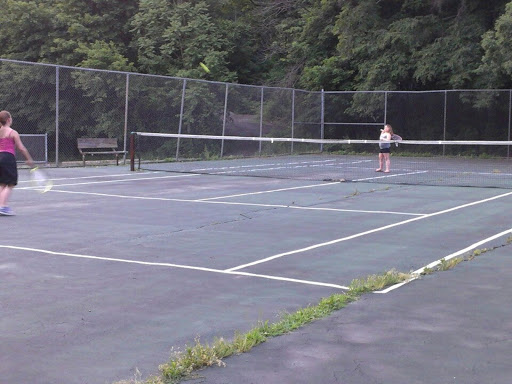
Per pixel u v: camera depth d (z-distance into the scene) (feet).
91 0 121.90
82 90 81.87
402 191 58.13
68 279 26.78
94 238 35.47
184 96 90.38
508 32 93.61
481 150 104.88
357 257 31.24
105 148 84.43
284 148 105.91
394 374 17.12
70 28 116.06
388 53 113.39
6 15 119.34
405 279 26.84
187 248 33.09
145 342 19.49
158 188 58.90
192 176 70.44
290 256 31.35
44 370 17.28
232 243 34.47
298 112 108.88
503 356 18.40
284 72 138.41
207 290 25.25
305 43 131.34
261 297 24.34
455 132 106.32
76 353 18.54
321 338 19.83
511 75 98.12
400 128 109.91
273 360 18.03
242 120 98.99
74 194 53.93
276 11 147.95
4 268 28.55
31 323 21.21
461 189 59.98
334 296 23.81
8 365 17.61
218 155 95.45
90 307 22.99
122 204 48.55
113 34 121.19
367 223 41.01
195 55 116.78
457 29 108.27
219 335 20.13
